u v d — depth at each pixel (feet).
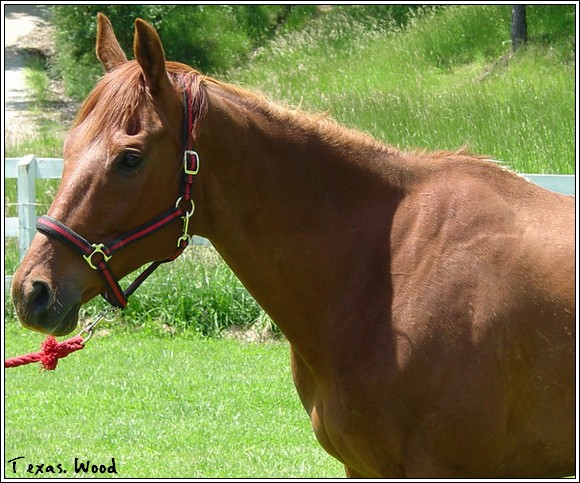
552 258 14.73
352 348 14.89
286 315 15.61
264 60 96.94
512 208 15.24
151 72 14.26
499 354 14.35
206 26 102.53
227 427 29.07
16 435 28.14
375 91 66.18
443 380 14.28
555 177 36.14
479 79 78.64
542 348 14.51
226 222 15.26
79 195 14.16
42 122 82.74
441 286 14.52
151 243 14.65
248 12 106.73
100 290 14.82
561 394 14.61
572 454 15.03
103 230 14.25
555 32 82.99
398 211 15.30
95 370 35.27
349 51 91.56
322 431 15.80
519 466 15.26
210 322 41.01
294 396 32.17
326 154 15.46
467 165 15.67
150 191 14.38
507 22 88.99
